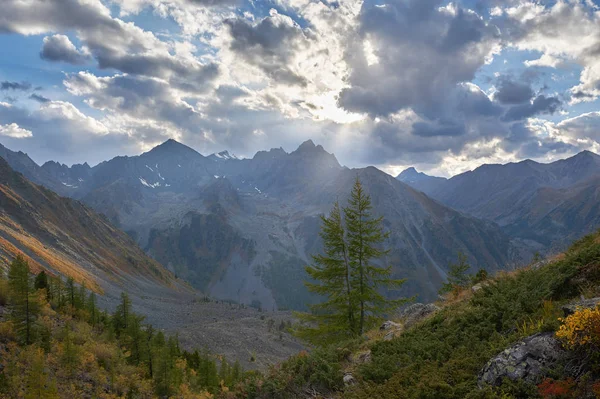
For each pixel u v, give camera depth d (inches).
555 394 257.0
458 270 1184.2
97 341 1594.5
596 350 263.9
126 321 2076.8
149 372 1651.1
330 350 564.1
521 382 283.1
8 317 1248.2
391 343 515.2
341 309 917.8
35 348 1107.9
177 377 1626.5
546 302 390.0
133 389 1343.5
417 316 644.1
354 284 912.3
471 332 430.9
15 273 1210.0
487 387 297.3
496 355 336.2
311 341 907.4
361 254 898.7
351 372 480.7
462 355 385.7
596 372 255.1
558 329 304.0
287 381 472.4
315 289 941.2
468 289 684.1
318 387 461.7
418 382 372.8
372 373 439.2
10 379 897.5
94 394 1088.8
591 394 243.3
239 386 506.3
